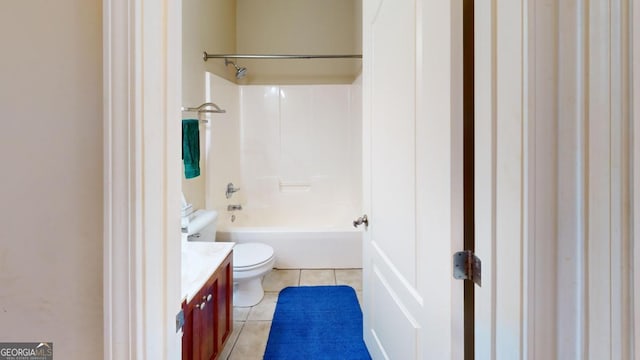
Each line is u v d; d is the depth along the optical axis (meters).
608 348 0.45
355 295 2.45
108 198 0.56
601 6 0.44
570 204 0.47
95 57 0.57
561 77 0.47
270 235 2.88
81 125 0.58
